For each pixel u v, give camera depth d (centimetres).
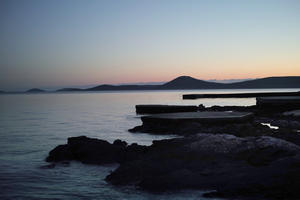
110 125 3778
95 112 6012
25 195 1252
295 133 2216
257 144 1493
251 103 7725
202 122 2808
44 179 1447
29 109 7262
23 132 3181
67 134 3017
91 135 2914
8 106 8706
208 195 1157
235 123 2800
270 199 1082
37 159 1855
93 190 1291
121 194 1229
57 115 5419
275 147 1447
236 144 1532
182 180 1265
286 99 4678
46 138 2753
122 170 1422
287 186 1130
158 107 4984
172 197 1169
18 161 1805
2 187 1341
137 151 1767
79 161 1731
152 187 1248
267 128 2689
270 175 1227
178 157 1486
